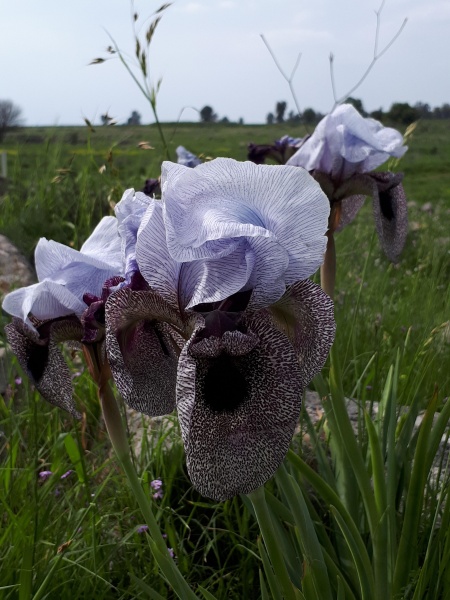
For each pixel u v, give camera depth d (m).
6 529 0.43
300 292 0.28
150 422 0.62
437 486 0.46
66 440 0.50
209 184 0.27
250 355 0.26
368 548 0.45
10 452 0.52
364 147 0.49
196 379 0.26
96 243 0.35
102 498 0.53
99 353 0.32
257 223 0.26
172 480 0.53
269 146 0.78
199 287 0.26
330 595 0.35
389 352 0.70
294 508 0.36
